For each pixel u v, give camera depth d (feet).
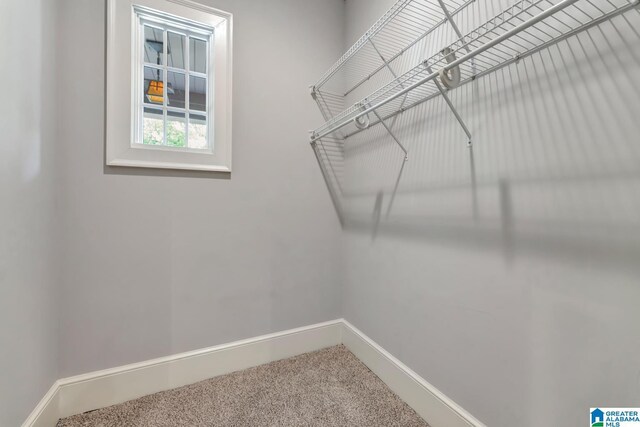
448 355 3.85
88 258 4.24
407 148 4.58
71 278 4.14
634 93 2.18
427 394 4.14
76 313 4.18
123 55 4.39
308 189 6.05
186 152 4.88
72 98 4.09
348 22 6.23
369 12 5.52
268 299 5.70
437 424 3.96
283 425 4.07
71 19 4.06
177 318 4.89
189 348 5.00
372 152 5.48
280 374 5.28
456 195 3.71
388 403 4.54
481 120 3.37
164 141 4.91
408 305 4.58
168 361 4.80
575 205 2.54
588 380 2.49
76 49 4.10
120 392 4.47
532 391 2.90
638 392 2.21
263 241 5.62
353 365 5.60
